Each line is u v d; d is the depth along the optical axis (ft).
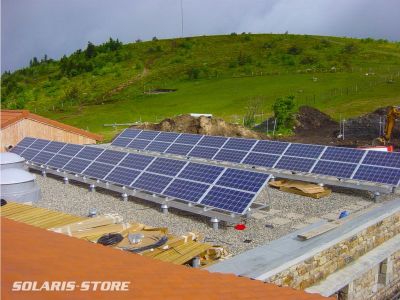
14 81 431.43
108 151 83.15
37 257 20.47
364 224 49.78
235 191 56.80
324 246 43.14
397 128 161.38
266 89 325.62
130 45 538.06
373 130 163.53
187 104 304.71
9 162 80.74
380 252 50.31
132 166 73.97
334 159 78.54
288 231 54.49
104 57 485.15
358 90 293.23
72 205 67.21
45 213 54.85
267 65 414.41
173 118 171.42
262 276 36.35
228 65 425.28
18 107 339.98
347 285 44.75
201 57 466.70
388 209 55.83
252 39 526.16
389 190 67.67
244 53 465.06
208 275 25.67
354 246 47.83
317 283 42.37
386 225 53.88
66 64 480.23
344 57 418.72
